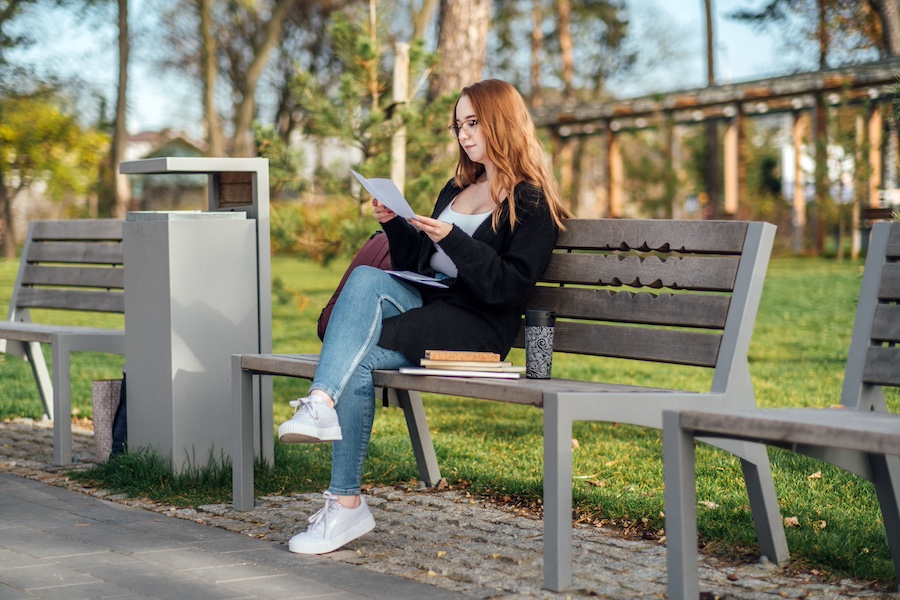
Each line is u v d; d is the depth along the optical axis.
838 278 14.84
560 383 2.68
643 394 2.46
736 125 22.03
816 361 7.42
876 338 2.69
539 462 4.20
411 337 2.90
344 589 2.48
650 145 27.22
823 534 2.97
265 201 3.91
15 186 29.09
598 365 7.88
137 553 2.83
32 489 3.76
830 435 1.90
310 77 6.95
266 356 3.26
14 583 2.53
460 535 3.07
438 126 6.85
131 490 3.61
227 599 2.39
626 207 27.25
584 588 2.47
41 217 32.34
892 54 17.39
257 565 2.71
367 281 2.91
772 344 8.51
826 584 2.56
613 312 2.97
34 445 4.72
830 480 3.77
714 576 2.62
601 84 37.59
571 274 3.11
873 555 2.79
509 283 2.93
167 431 3.74
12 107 26.66
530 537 3.04
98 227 5.01
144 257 3.82
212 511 3.36
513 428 5.12
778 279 15.01
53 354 4.22
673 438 2.21
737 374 2.61
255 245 3.89
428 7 15.36
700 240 2.80
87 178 28.67
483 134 3.11
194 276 3.75
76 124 27.73
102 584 2.52
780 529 2.74
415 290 3.12
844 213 18.34
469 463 4.19
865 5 18.98
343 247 7.07
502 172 3.06
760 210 23.86
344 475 2.88
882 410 2.71
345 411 2.85
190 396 3.74
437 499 3.60
